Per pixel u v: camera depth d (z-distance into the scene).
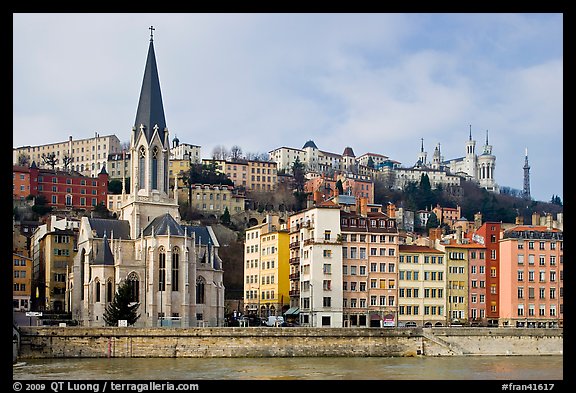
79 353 156.25
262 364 147.75
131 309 179.25
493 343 175.38
